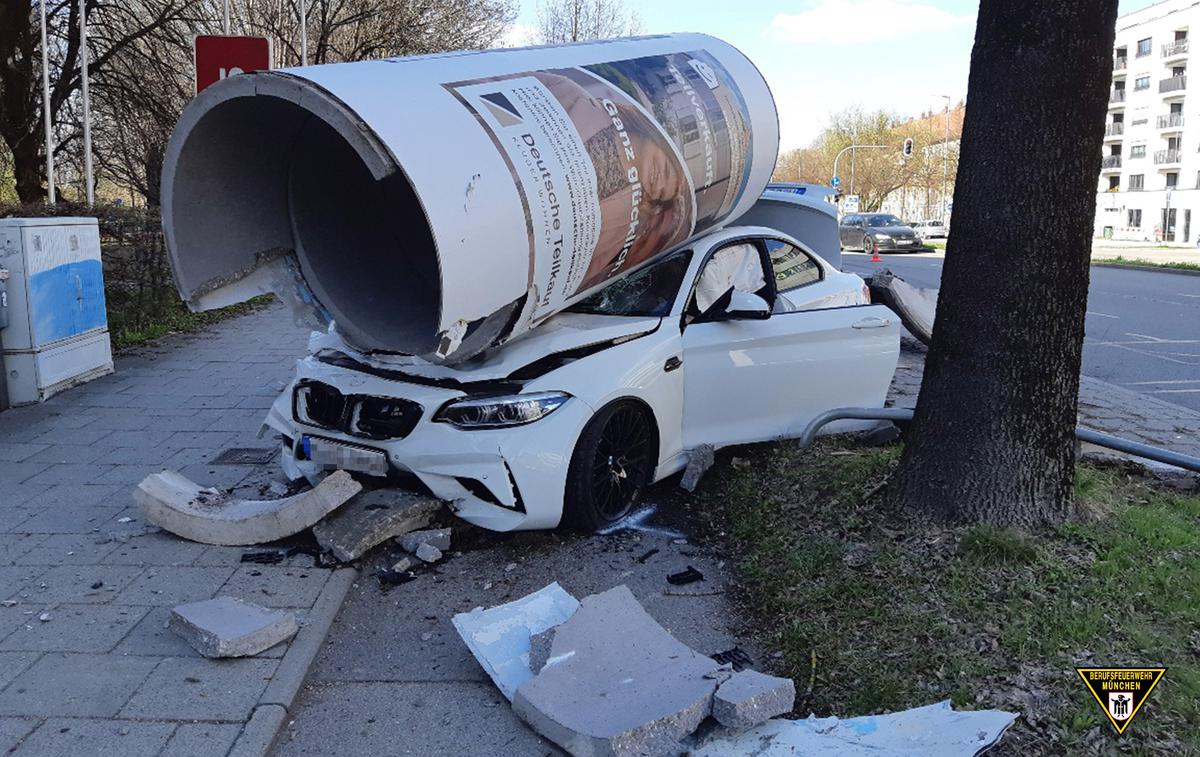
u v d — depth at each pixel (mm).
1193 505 4930
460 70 4375
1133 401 8914
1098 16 4062
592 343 4957
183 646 3719
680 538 4914
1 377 7680
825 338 5992
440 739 3205
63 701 3314
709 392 5484
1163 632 3543
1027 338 4270
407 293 4980
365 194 5125
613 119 4773
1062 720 3061
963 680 3301
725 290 5762
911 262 31281
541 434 4578
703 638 3885
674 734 2963
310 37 23781
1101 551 4141
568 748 3037
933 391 4520
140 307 11398
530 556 4703
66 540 4820
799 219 8359
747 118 6000
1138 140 74312
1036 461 4344
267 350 10625
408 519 4676
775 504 5055
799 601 3994
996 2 4164
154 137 19594
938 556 4156
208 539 4773
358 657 3771
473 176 3887
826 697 3334
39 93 18500
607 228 4621
